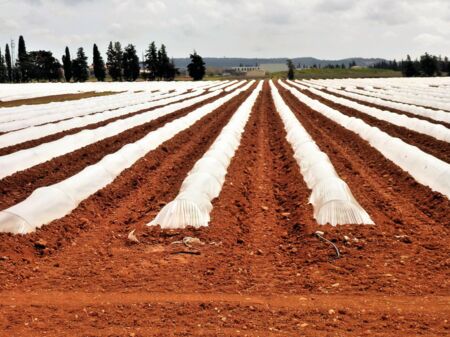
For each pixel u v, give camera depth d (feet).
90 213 40.81
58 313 23.79
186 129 86.84
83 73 403.75
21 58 401.08
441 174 44.65
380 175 51.80
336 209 36.63
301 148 59.41
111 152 65.98
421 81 280.72
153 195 46.68
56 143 65.46
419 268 27.89
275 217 39.27
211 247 32.71
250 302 24.53
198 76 399.44
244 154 64.95
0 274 28.58
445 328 21.42
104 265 30.07
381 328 21.57
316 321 22.40
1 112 113.80
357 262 29.01
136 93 194.90
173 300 24.93
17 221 34.91
